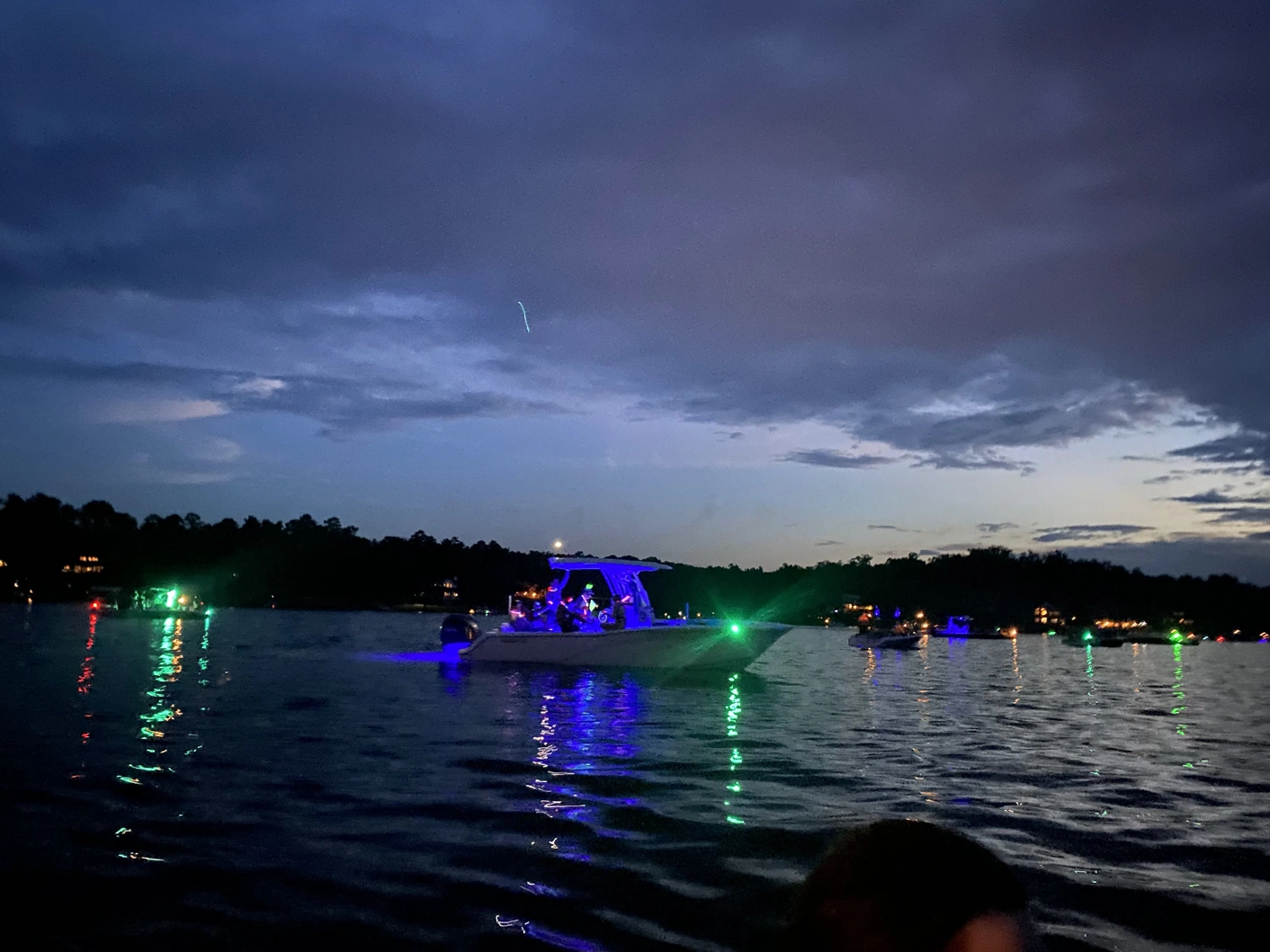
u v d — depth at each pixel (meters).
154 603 81.75
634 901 5.34
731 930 4.90
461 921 5.00
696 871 5.93
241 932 4.80
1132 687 29.17
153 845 6.40
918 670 37.34
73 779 8.60
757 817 7.50
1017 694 24.06
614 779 9.09
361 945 4.65
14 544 138.88
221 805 7.64
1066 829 7.54
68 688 17.14
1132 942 4.94
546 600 24.31
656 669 22.62
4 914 5.02
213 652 30.80
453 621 25.98
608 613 23.62
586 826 7.10
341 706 15.31
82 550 146.25
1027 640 146.62
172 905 5.20
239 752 10.26
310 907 5.19
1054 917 5.32
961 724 15.68
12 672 20.50
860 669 35.81
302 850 6.32
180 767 9.30
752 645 22.75
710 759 10.53
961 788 9.20
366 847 6.43
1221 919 5.31
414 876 5.78
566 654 22.95
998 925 1.05
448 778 9.02
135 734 11.49
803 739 12.63
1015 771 10.40
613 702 16.92
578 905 5.26
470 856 6.23
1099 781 9.90
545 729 12.82
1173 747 13.05
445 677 21.47
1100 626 196.50
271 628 59.19
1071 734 14.41
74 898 5.30
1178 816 8.12
